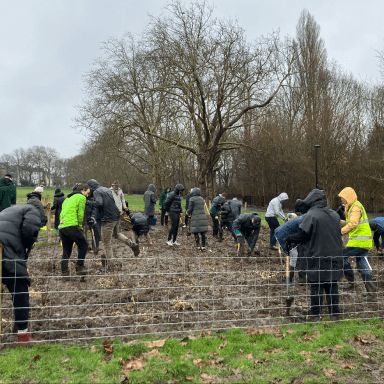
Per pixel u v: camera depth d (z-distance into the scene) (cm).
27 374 299
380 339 365
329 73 2809
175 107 1950
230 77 1959
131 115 2102
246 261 724
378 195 2483
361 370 309
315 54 2836
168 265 685
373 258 717
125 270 644
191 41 1894
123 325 398
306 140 2609
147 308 449
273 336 373
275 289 535
